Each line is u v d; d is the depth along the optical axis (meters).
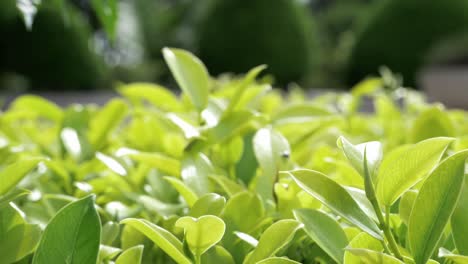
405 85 7.74
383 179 0.58
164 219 0.68
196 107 0.81
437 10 7.50
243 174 0.84
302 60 7.83
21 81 7.96
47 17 6.96
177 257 0.57
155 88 0.98
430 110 0.91
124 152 0.73
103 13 1.01
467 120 1.22
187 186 0.71
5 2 5.75
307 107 0.90
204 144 0.77
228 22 7.72
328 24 13.09
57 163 0.79
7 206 0.62
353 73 8.02
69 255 0.55
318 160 0.82
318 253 0.65
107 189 0.78
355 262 0.58
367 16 8.20
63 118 1.02
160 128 0.98
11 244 0.61
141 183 0.82
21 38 6.95
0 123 1.10
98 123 0.93
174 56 0.83
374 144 0.60
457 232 0.61
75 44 7.11
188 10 10.47
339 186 0.59
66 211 0.55
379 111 1.29
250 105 0.97
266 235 0.60
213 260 0.61
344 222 0.69
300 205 0.68
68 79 7.11
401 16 7.65
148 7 10.73
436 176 0.58
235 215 0.66
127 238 0.65
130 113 1.03
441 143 0.58
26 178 0.79
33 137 1.14
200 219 0.56
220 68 7.81
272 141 0.73
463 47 6.73
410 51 7.64
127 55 10.55
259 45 7.71
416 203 0.58
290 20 7.75
